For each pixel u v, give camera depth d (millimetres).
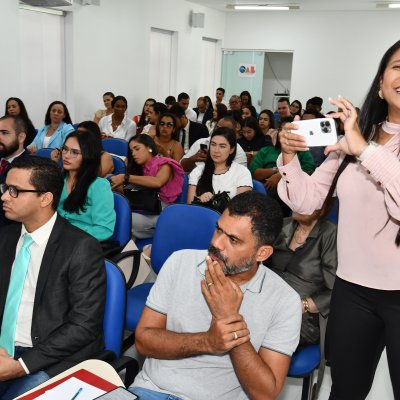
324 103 11133
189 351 1377
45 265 1673
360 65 10703
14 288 1707
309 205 1525
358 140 1237
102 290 1684
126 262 2578
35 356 1562
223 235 1373
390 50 1296
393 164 1190
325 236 2090
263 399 1344
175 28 9562
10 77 5949
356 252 1407
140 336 1495
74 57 7312
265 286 1447
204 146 4207
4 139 3008
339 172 1434
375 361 1547
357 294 1439
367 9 10172
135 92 8828
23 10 6547
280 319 1434
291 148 1430
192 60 10375
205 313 1458
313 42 10945
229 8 10617
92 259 1683
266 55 11961
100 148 2662
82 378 1307
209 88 11688
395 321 1383
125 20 8227
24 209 1673
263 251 1387
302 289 2113
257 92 11680
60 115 5613
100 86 7945
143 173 3594
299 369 1907
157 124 5055
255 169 4656
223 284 1282
